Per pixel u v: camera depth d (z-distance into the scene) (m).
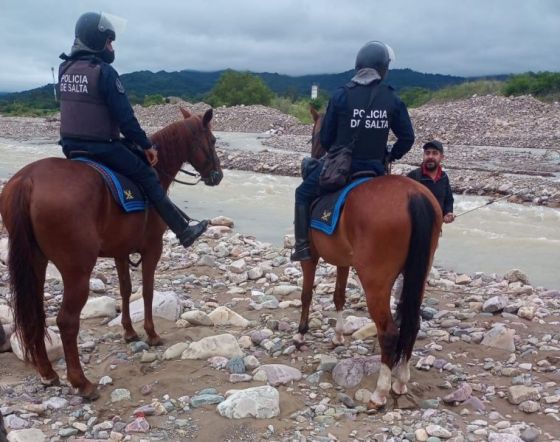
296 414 5.05
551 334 6.70
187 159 6.60
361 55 5.43
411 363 6.01
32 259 4.96
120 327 7.06
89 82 5.38
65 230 4.91
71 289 5.11
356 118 5.25
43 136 40.09
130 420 5.00
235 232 13.41
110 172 5.43
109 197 5.34
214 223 13.62
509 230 13.37
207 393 5.34
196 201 17.47
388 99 5.31
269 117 45.81
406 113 5.45
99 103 5.45
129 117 5.45
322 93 73.44
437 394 5.41
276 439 4.67
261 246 11.15
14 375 5.88
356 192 5.05
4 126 46.28
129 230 5.60
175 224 5.93
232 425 4.82
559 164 21.86
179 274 9.41
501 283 8.90
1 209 5.11
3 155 29.38
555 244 12.24
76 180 5.05
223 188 19.45
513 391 5.25
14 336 6.26
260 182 20.56
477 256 11.51
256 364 5.91
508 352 6.24
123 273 6.35
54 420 5.05
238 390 5.21
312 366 5.98
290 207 16.62
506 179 17.78
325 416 5.00
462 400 5.21
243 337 6.63
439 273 9.70
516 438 4.49
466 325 7.00
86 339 6.70
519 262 11.08
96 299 7.53
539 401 5.20
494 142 29.48
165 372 5.80
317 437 4.68
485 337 6.48
